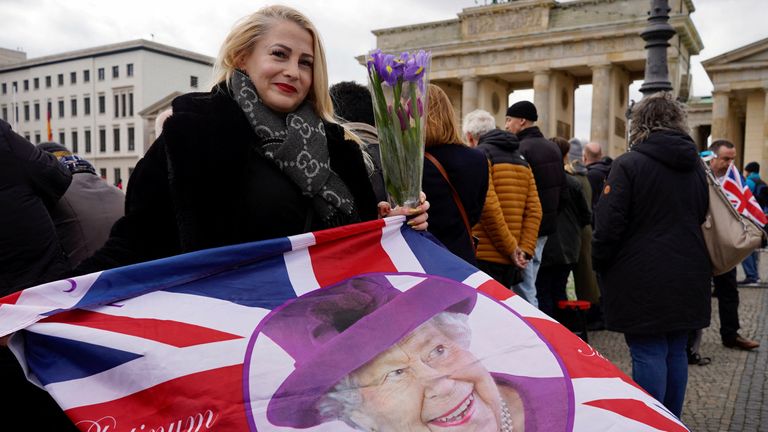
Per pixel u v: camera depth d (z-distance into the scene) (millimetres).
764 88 46344
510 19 48125
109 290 2033
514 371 2010
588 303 6969
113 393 1915
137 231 2256
